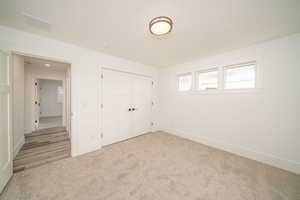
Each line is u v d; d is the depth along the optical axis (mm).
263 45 2205
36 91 4164
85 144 2602
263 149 2223
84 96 2590
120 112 3303
